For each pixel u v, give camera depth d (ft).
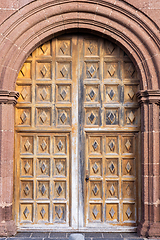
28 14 14.52
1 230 13.93
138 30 14.58
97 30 14.89
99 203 15.34
